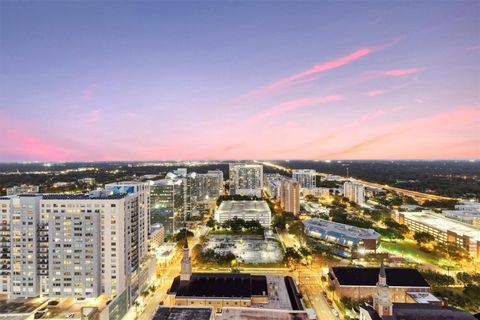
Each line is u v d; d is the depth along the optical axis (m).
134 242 190.25
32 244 166.75
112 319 159.38
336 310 172.00
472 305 169.75
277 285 175.00
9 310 152.75
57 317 146.75
